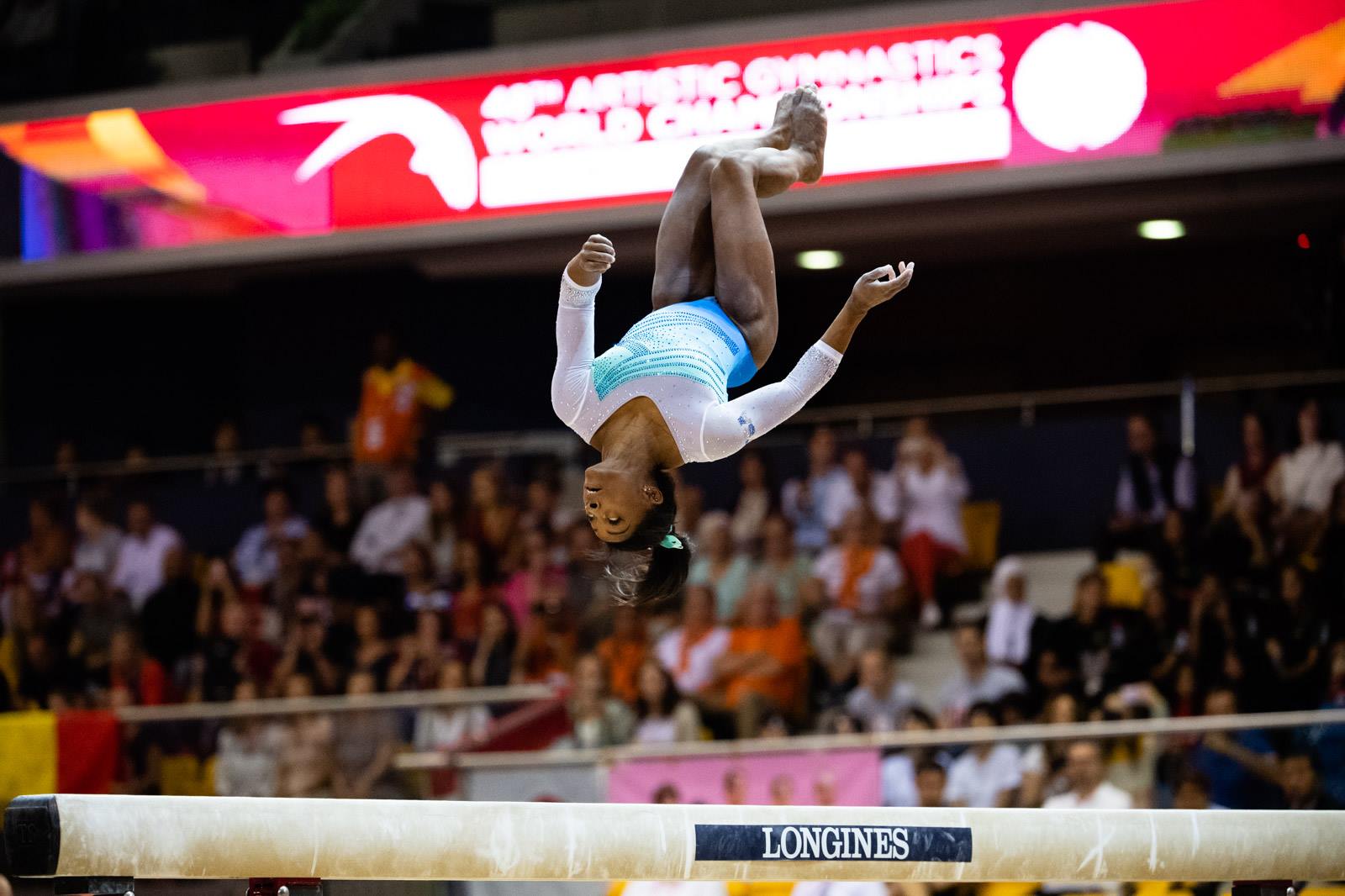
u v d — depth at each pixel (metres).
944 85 22.70
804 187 23.41
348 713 17.95
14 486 28.22
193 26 27.47
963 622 21.83
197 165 25.92
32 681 23.84
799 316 30.39
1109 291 29.38
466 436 28.16
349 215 25.09
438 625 21.53
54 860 6.02
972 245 28.28
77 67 27.89
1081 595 19.83
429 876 7.02
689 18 25.34
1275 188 24.23
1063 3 22.23
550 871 7.19
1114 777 15.27
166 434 31.16
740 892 15.45
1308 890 13.78
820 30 23.03
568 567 22.42
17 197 26.59
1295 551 20.27
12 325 30.83
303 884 7.20
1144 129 22.05
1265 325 28.44
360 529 24.41
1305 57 21.38
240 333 31.19
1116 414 27.48
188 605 24.06
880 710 19.25
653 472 7.77
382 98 25.00
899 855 7.76
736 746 16.16
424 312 29.41
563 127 24.11
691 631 20.28
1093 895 14.60
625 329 28.70
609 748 17.53
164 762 18.16
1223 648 18.83
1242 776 14.95
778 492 24.20
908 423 24.03
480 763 16.72
